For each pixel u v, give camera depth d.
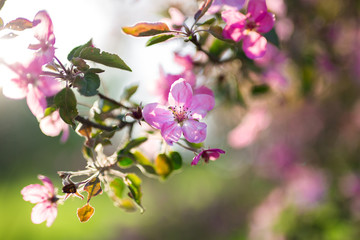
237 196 1.50
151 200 1.68
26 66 0.38
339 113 0.85
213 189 1.91
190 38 0.41
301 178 0.89
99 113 0.42
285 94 0.63
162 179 0.44
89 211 0.39
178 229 1.44
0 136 3.04
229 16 0.42
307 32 0.58
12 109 2.99
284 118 0.89
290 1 0.56
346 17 0.61
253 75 0.53
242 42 0.44
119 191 0.44
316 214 0.79
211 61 0.48
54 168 2.89
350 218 0.76
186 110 0.40
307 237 0.77
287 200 0.90
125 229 1.50
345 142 0.88
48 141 2.94
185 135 0.40
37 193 0.41
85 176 0.56
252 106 0.64
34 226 1.78
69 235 1.66
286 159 0.95
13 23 0.39
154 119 0.40
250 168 1.39
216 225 1.42
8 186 2.81
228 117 0.73
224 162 1.82
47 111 0.41
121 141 0.43
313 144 0.92
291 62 0.57
